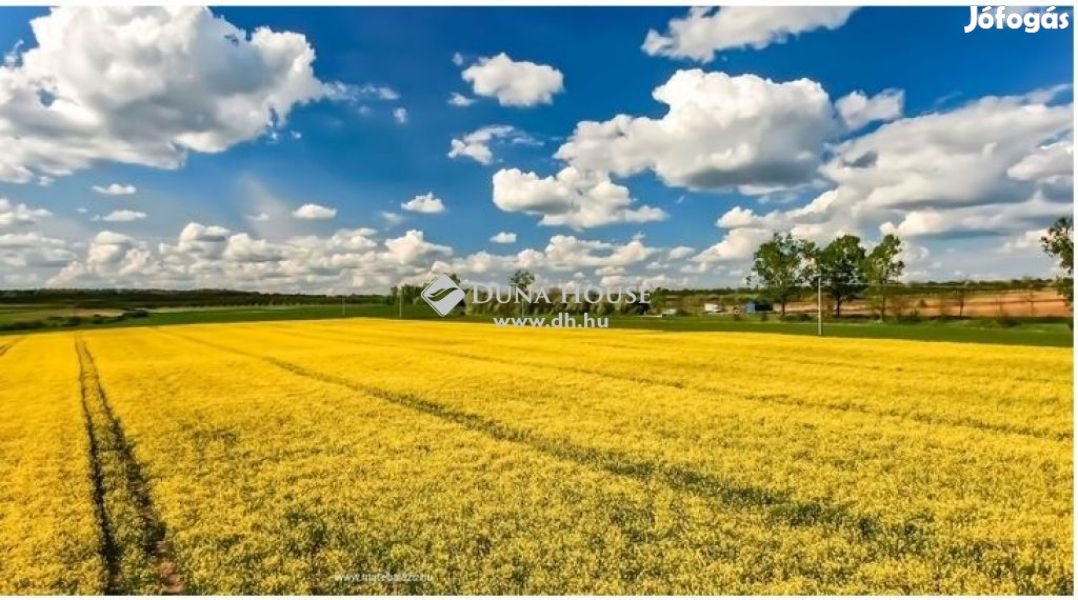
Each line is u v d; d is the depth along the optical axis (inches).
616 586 364.2
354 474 585.6
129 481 599.2
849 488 510.6
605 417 796.0
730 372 1162.6
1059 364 1128.8
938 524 436.1
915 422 731.4
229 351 1957.4
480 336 2329.0
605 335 2207.2
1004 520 441.7
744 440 667.4
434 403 925.2
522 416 815.1
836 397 884.6
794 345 1635.1
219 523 474.0
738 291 4079.7
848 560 390.9
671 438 684.7
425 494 525.3
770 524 447.2
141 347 2257.6
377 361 1513.3
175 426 808.3
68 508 513.3
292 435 745.0
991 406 800.9
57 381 1322.6
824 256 3324.3
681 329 2513.5
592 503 494.9
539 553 409.4
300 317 4621.1
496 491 527.5
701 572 376.8
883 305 2898.6
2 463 653.9
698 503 488.1
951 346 1496.1
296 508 502.3
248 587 378.9
